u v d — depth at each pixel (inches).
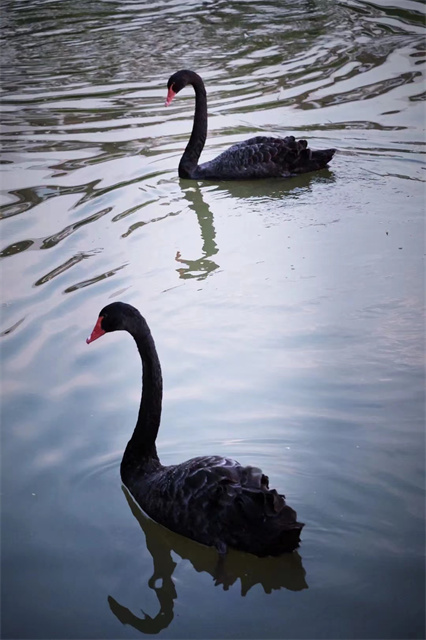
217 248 342.6
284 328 282.7
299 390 245.9
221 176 414.6
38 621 173.2
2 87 555.2
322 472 207.8
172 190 402.6
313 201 384.5
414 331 275.4
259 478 182.4
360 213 367.9
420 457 212.5
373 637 163.0
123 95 531.8
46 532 197.8
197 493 186.4
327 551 183.2
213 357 267.6
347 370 255.3
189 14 727.7
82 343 278.7
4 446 227.5
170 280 317.4
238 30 665.0
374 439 221.0
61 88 549.0
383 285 306.3
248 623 169.3
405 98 501.0
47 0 807.1
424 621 165.8
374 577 176.2
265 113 491.5
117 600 178.4
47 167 426.3
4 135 469.4
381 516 192.1
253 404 240.1
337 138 452.1
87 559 189.8
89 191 396.8
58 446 227.0
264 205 383.2
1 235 353.1
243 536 177.0
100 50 631.8
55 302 302.7
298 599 173.2
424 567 177.9
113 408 243.3
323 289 306.3
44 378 259.1
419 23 652.1
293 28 660.7
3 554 191.2
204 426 230.5
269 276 318.0
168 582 182.4
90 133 470.3
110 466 219.0
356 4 721.0
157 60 598.5
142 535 196.2
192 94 531.5
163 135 466.0
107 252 339.9
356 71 551.5
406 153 429.4
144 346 205.0
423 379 248.5
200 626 170.1
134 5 772.0
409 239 340.2
